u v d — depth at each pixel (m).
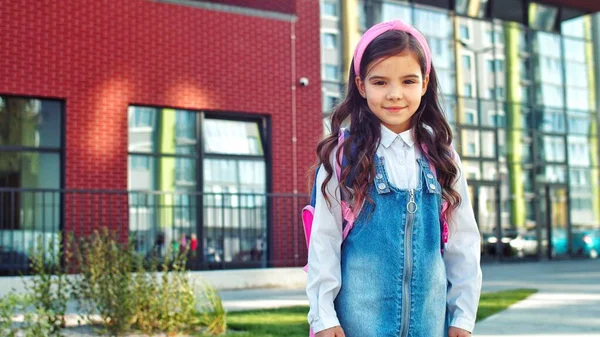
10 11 9.88
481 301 7.82
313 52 12.23
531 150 16.36
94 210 10.10
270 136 11.75
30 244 9.44
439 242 2.15
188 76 11.09
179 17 11.08
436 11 15.02
